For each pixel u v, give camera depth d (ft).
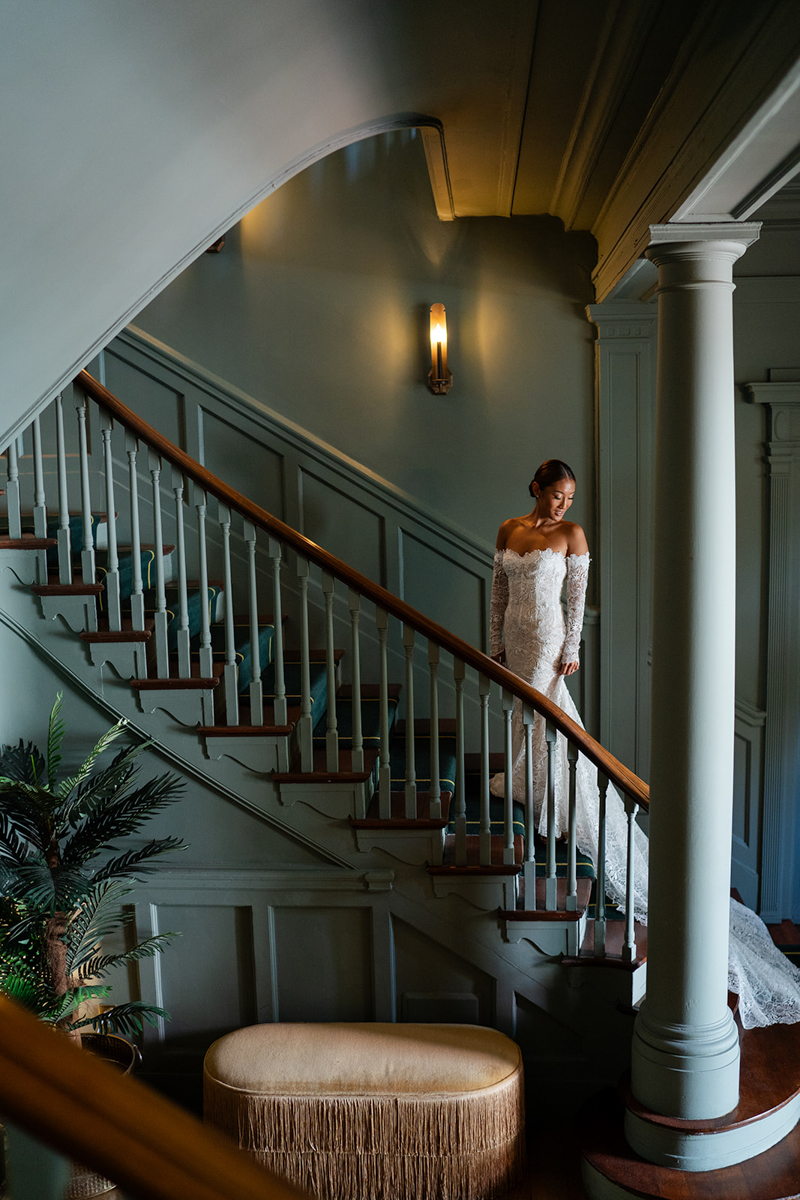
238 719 11.50
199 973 12.05
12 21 4.10
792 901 16.52
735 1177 9.45
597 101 9.71
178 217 7.68
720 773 9.13
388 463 15.70
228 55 6.18
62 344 7.45
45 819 10.20
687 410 8.66
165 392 15.69
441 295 15.33
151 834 11.80
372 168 15.16
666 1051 9.61
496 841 12.11
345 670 15.87
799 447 15.31
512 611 12.34
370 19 7.34
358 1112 9.96
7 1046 1.88
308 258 15.44
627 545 15.40
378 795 12.38
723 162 7.15
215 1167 1.86
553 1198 10.00
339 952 11.81
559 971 11.30
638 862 12.16
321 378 15.65
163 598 11.33
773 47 5.88
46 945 10.31
